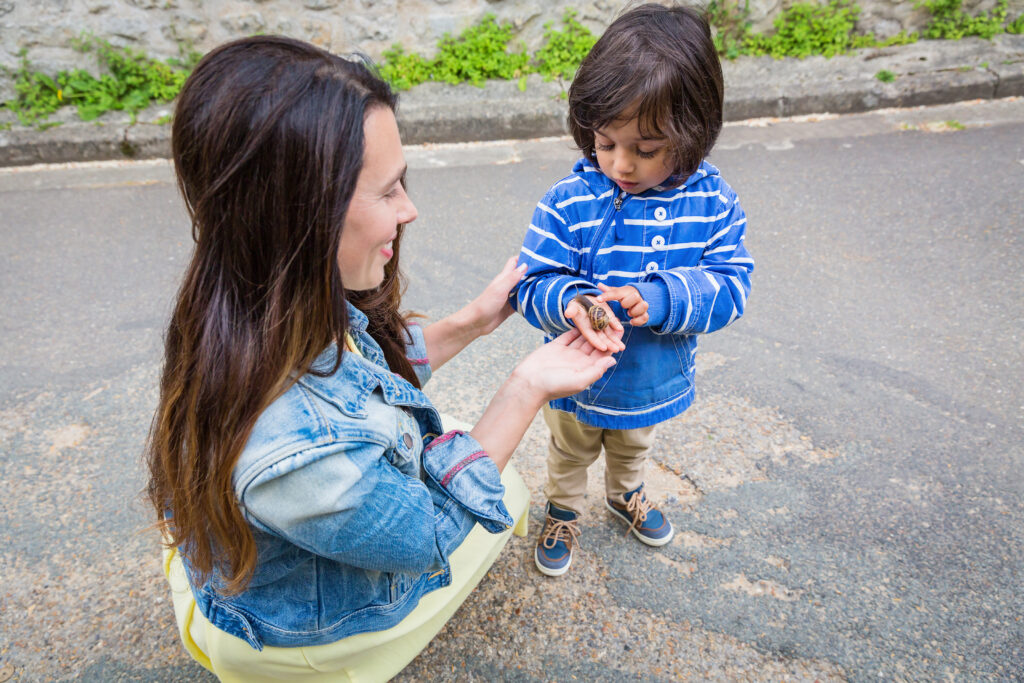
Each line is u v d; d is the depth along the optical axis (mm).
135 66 4297
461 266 3148
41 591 1830
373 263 987
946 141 3998
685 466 2141
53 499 2082
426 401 1158
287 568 1032
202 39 4293
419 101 4359
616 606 1778
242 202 812
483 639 1711
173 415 942
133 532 1983
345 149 820
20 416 2375
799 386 2406
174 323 954
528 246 1492
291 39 846
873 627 1694
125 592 1829
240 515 905
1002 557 1834
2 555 1919
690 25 1258
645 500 1912
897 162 3820
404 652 1279
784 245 3174
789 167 3842
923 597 1751
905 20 4582
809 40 4547
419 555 1021
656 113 1203
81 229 3510
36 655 1690
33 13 4059
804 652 1652
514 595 1812
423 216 3559
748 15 4473
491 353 2645
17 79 4191
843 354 2533
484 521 1166
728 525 1961
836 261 3039
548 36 4438
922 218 3307
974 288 2818
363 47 4379
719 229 1436
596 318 1245
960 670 1599
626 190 1383
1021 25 4605
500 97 4383
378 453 967
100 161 4211
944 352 2510
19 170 4125
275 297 851
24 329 2791
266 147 785
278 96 779
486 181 3883
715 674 1621
